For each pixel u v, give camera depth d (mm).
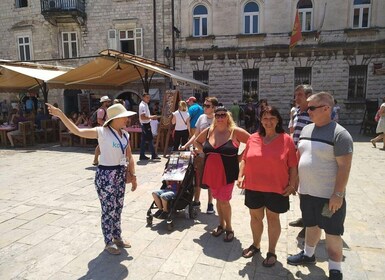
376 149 11094
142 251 3877
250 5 19312
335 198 2834
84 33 21250
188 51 19891
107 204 3746
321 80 18797
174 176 4660
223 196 4004
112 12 20703
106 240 3785
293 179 3332
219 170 3977
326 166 2959
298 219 4598
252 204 3533
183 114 8516
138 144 11477
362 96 18750
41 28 21938
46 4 20922
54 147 12312
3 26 22812
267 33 19094
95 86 15938
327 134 2953
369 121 14875
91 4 20906
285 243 4055
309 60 18766
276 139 3389
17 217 4969
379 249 3816
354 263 3496
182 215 5070
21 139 12484
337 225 2979
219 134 4066
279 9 18812
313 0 18453
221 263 3598
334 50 18359
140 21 20359
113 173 3721
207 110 5094
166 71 12766
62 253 3830
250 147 3529
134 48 20781
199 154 4859
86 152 11062
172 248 3953
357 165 8562
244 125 17188
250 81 19812
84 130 3631
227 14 19391
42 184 6859
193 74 20297
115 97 21359
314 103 2971
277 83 19250
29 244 4062
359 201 5602
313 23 18703
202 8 19812
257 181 3398
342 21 18281
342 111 18781
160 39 20203
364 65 18297
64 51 21844
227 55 19578
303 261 3508
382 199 5703
